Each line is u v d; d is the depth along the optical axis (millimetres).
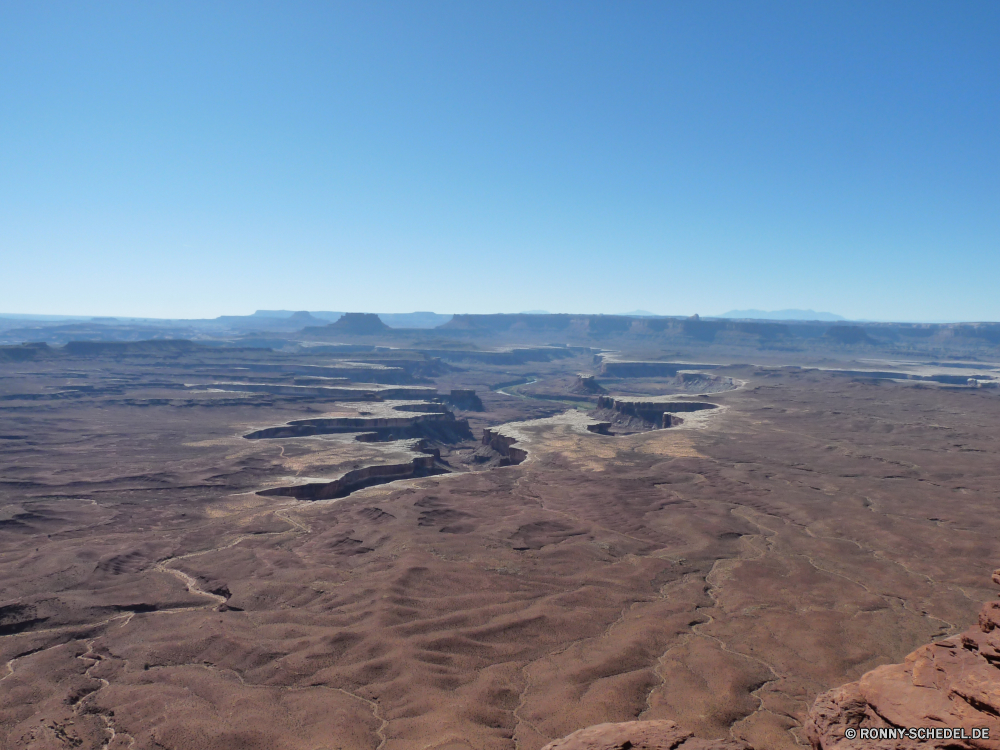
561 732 36125
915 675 21516
